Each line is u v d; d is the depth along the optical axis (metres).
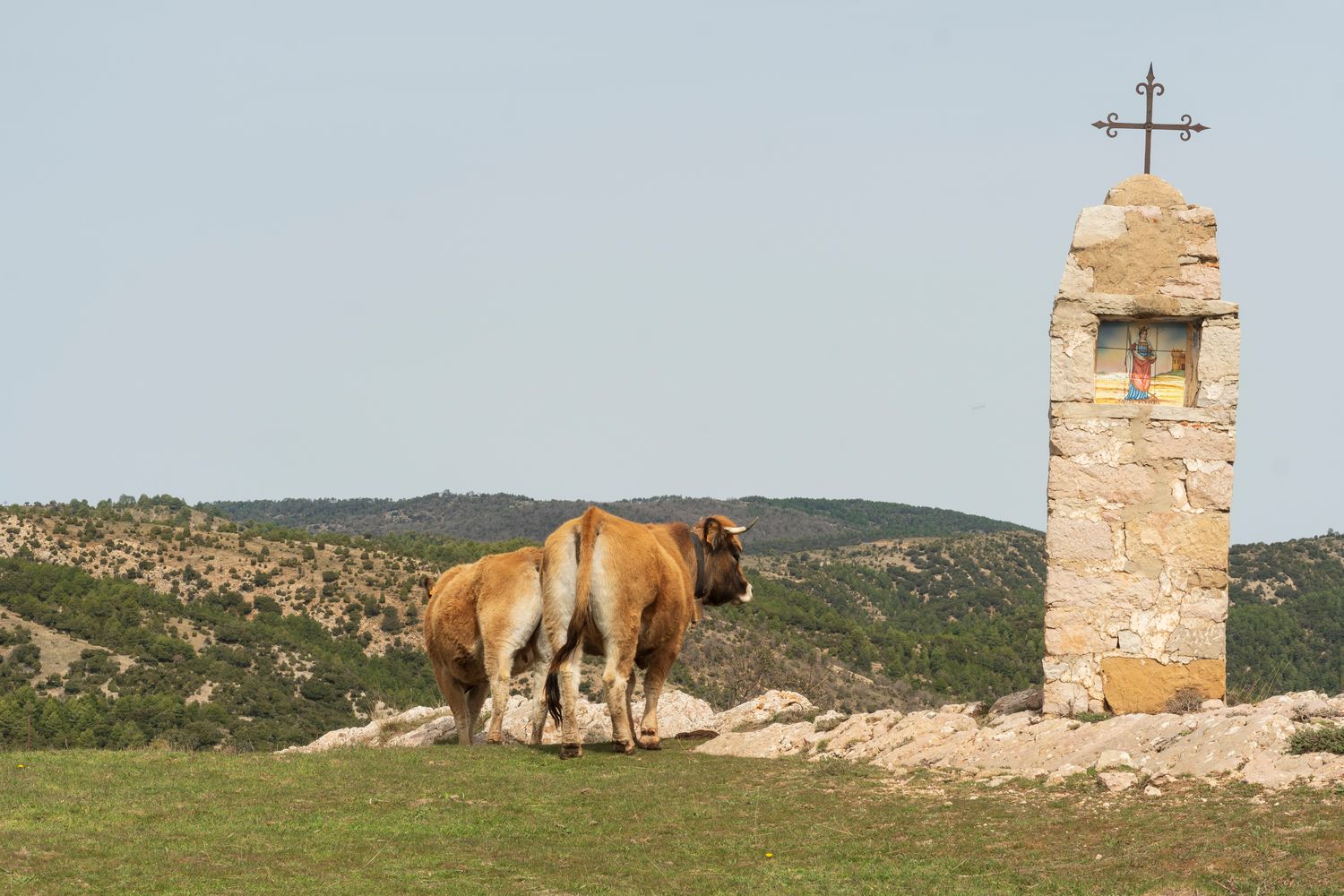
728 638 39.78
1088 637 12.73
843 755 12.88
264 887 7.86
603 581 12.47
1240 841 7.86
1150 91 13.35
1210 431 12.84
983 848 8.70
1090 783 10.09
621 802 10.52
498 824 9.77
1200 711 11.48
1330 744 9.36
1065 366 12.96
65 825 9.24
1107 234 13.05
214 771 11.47
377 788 10.98
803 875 8.27
